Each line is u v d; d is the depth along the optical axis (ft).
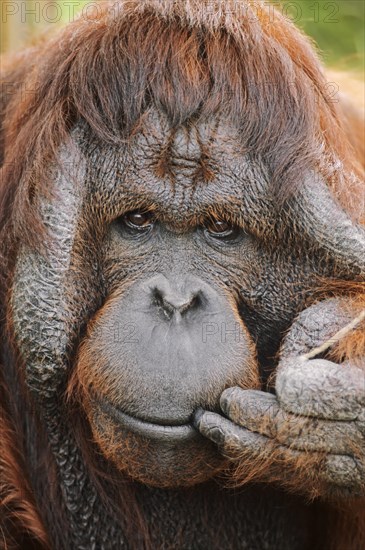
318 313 12.47
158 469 12.49
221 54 12.47
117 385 11.86
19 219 12.60
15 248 13.37
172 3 13.06
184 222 12.35
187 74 12.19
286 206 12.39
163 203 12.19
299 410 11.61
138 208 12.37
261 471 12.40
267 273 12.84
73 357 12.79
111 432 12.39
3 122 15.57
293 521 15.12
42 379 12.71
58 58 13.35
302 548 15.56
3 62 18.02
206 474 12.78
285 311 12.96
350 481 12.07
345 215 12.41
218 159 12.11
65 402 13.11
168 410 11.77
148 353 11.79
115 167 12.26
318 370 11.67
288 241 12.62
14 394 14.58
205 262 12.64
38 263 12.35
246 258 12.76
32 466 14.65
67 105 12.67
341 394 11.55
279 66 12.69
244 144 12.23
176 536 14.30
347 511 14.12
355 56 22.97
